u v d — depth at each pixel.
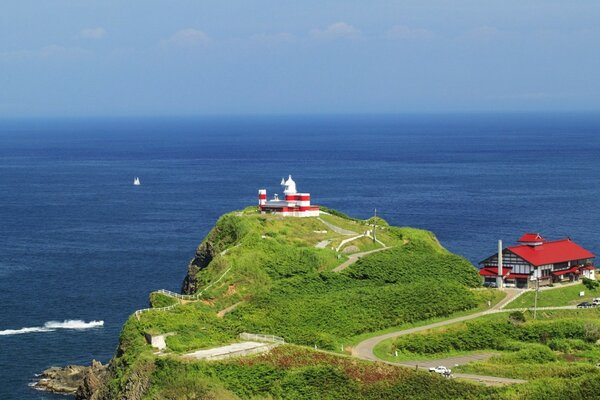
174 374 126.94
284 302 160.38
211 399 122.06
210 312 155.00
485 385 128.12
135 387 128.62
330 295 165.50
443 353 148.38
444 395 124.81
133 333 143.25
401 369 132.12
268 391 126.31
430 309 164.25
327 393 125.75
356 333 153.75
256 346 137.25
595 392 123.50
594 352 147.38
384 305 163.38
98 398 137.62
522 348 148.25
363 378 129.25
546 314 166.25
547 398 121.88
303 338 146.12
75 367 160.12
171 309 153.00
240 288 165.38
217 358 132.12
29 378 158.75
